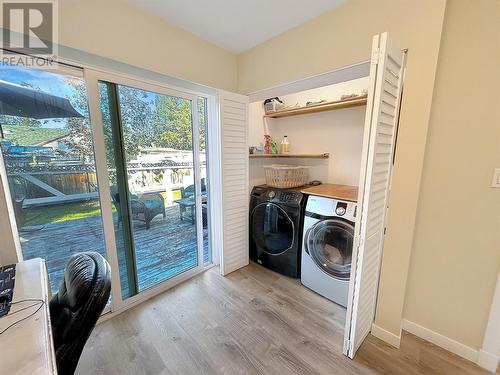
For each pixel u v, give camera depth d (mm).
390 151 1335
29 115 1357
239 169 2330
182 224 2242
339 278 1905
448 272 1405
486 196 1239
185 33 1857
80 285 813
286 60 1892
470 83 1214
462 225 1327
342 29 1536
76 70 1447
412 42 1263
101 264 933
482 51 1164
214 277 2367
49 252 1516
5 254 1268
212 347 1500
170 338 1571
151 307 1890
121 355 1436
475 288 1326
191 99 2096
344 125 2598
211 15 1662
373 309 1585
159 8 1580
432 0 1181
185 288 2168
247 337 1585
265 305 1926
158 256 2086
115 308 1780
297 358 1422
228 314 1812
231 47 2160
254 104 2893
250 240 2744
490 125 1187
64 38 1288
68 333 763
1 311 848
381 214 1386
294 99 2990
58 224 1524
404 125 1334
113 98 1630
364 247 1229
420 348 1483
